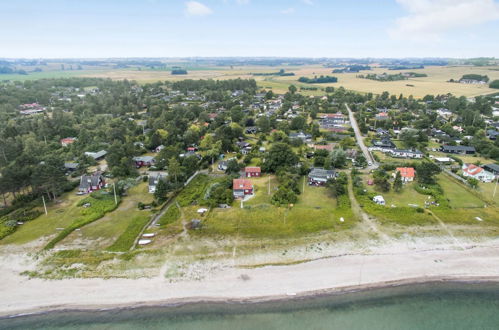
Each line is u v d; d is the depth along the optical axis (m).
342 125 163.00
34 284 49.62
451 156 112.81
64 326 42.78
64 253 56.84
